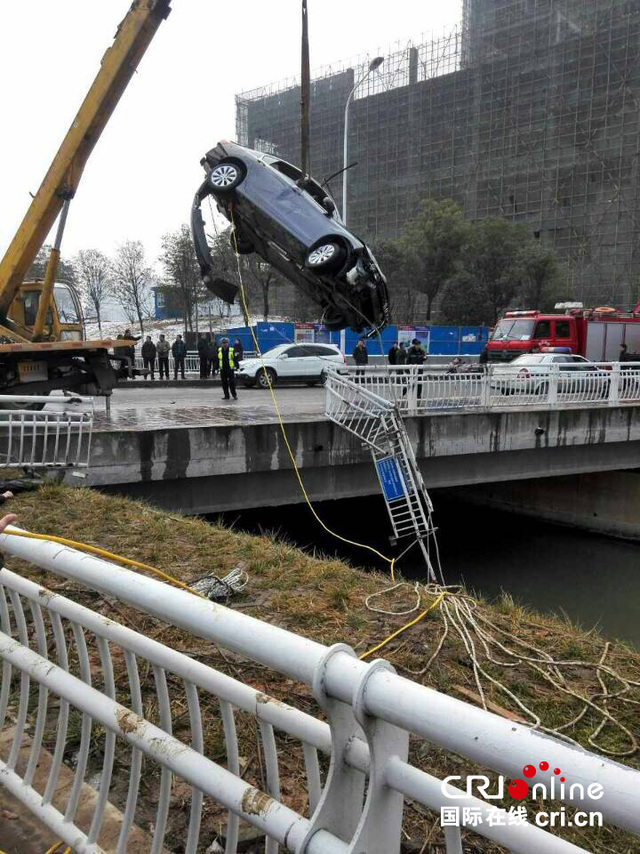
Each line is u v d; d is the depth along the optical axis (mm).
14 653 2434
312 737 1589
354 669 1337
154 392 20500
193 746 1939
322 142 57750
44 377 11852
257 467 10680
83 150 11664
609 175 48000
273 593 4871
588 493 16453
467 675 3686
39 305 12438
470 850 2336
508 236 43000
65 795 2539
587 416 14352
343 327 9148
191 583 4953
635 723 3229
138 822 2465
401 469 10945
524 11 50656
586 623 11172
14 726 3064
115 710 1988
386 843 1410
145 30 11086
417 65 56156
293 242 8289
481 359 22625
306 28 7199
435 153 54344
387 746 1377
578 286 49000
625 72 46781
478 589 12656
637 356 25062
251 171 8484
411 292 45812
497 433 13219
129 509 7203
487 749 1131
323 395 19328
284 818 1518
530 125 50781
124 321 58000
